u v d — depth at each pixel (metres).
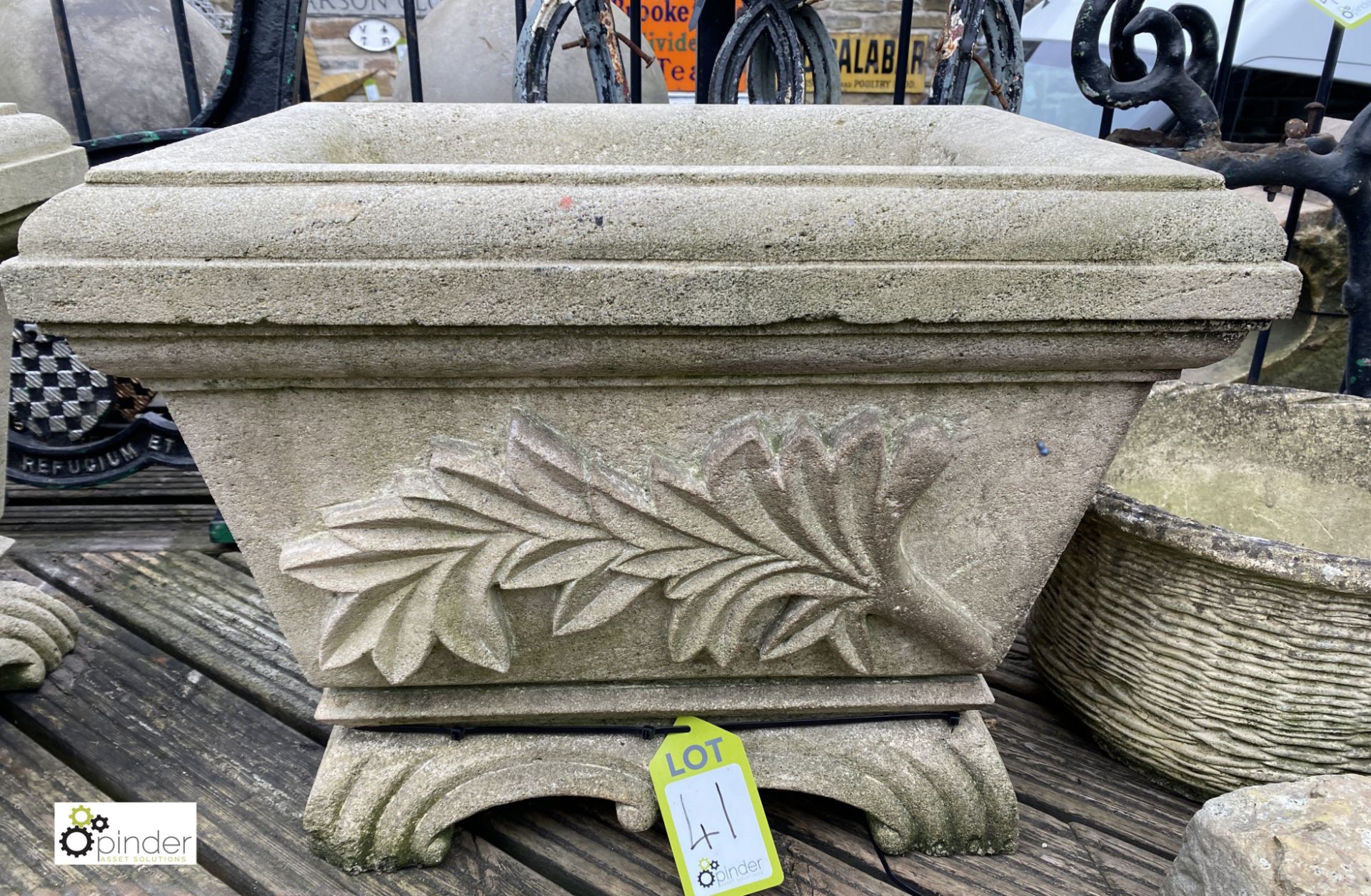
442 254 0.75
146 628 1.52
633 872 1.08
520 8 1.92
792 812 1.19
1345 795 0.92
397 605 0.95
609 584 0.96
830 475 0.89
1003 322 0.80
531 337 0.79
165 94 2.10
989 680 1.46
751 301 0.77
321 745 1.27
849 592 0.96
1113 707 1.21
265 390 0.85
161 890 1.05
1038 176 0.80
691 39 4.14
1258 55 2.89
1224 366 3.04
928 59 4.74
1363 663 1.03
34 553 1.76
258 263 0.74
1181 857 0.96
